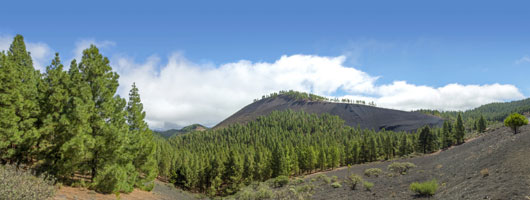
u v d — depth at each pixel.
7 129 13.74
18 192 8.32
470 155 28.78
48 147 15.88
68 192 13.45
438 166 30.88
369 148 89.50
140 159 24.61
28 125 15.27
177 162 78.25
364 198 20.67
